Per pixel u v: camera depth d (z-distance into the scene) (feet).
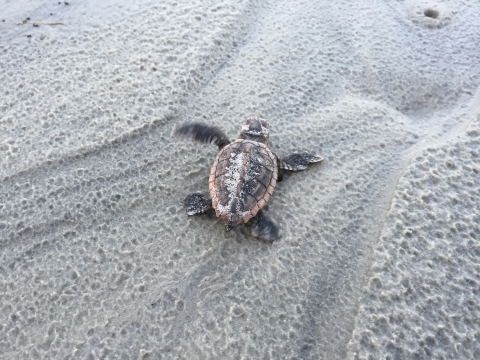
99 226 0.65
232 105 0.81
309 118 0.79
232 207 0.58
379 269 0.58
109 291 0.58
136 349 0.53
